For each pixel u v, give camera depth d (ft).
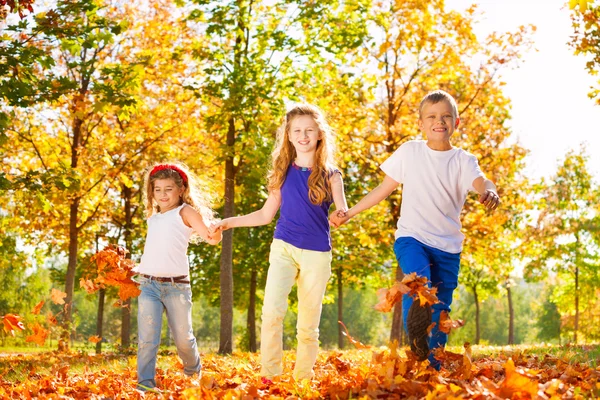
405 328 13.38
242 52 51.34
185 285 16.61
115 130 57.16
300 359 16.61
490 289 119.85
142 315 16.16
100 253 16.51
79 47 39.34
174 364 24.54
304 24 50.49
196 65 53.83
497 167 55.88
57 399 14.94
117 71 40.88
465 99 56.65
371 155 56.95
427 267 14.65
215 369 23.65
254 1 51.47
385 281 89.71
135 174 61.36
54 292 16.89
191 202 17.56
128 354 45.91
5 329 16.67
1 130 37.47
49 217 60.29
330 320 236.63
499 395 10.37
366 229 56.70
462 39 53.78
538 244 101.40
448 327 12.48
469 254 58.85
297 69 52.29
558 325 157.79
